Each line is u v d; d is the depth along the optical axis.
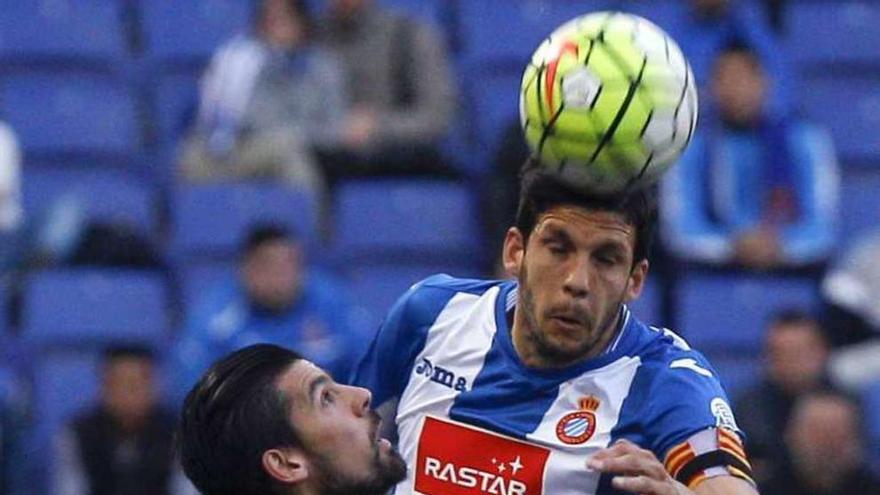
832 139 38.91
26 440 29.39
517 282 15.38
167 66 38.25
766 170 34.38
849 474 27.81
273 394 13.51
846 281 33.72
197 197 34.34
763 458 28.20
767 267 33.94
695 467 14.20
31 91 36.88
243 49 35.06
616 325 15.04
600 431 14.77
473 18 39.25
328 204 34.91
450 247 34.78
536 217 14.45
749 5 40.59
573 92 13.77
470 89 37.88
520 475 14.93
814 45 40.09
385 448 13.75
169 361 32.25
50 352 32.09
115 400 28.66
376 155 35.03
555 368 14.98
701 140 34.22
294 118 34.91
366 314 32.72
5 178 32.44
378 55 35.47
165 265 33.69
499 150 32.94
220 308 29.77
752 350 33.38
